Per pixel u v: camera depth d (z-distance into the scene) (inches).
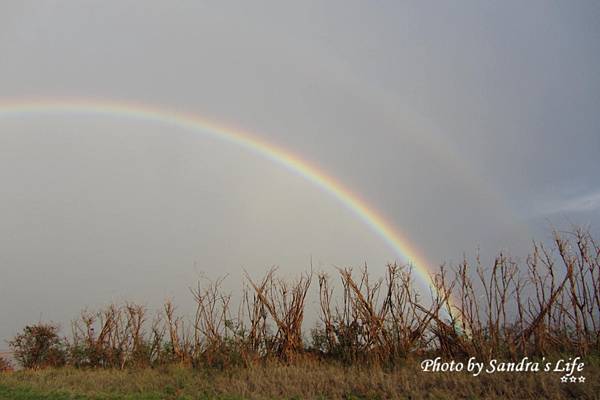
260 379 629.0
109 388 689.0
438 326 709.9
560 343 637.3
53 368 979.3
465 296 689.6
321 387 583.5
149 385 681.0
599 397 453.7
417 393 517.3
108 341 1001.5
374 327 735.1
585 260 644.1
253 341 815.7
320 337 810.8
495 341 656.4
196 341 860.0
